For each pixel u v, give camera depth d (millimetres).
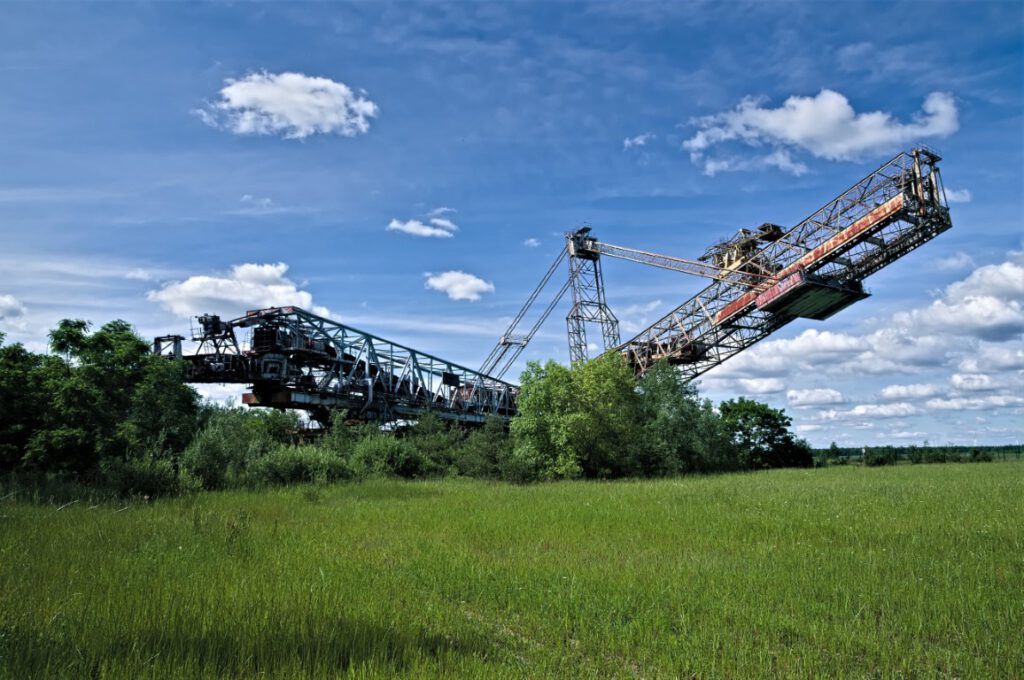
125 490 25219
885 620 8383
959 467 55031
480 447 51062
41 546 12492
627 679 6629
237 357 51312
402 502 25516
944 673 6797
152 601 8320
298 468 36906
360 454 46312
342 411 54188
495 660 7125
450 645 7363
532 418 48969
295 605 8352
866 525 16500
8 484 23547
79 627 7164
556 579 10820
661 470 53688
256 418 59906
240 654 6547
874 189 49562
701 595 9664
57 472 27047
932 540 14047
